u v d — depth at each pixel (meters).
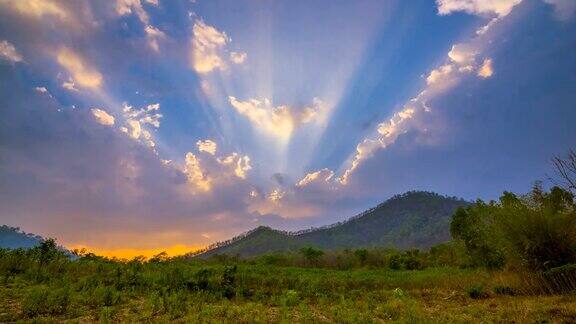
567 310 10.09
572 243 14.51
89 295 12.60
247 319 9.91
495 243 16.92
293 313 11.54
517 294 14.43
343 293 16.22
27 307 10.16
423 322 9.78
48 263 18.25
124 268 18.75
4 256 18.42
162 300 11.91
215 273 17.22
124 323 9.35
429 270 38.44
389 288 20.09
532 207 15.45
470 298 14.73
